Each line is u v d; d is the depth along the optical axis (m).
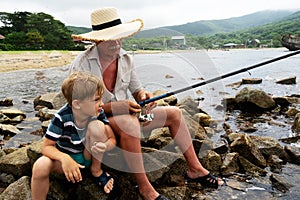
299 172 3.58
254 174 3.53
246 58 25.92
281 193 3.16
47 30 60.91
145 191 2.89
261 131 4.91
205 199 3.04
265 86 9.24
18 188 2.89
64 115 2.67
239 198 3.07
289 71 13.86
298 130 4.79
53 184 2.99
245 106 6.20
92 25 3.29
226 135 4.63
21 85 11.56
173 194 3.04
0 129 5.18
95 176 2.89
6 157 3.47
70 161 2.57
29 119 6.07
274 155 3.91
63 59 25.27
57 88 10.75
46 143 2.66
